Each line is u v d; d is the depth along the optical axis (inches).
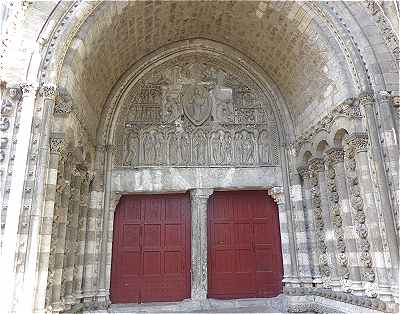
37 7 351.9
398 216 340.5
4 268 290.7
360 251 384.8
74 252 413.1
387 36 393.4
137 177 515.2
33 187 311.0
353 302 385.7
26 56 339.6
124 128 534.9
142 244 516.1
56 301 342.6
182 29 535.5
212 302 485.4
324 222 459.8
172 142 539.2
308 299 474.3
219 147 543.8
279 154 545.3
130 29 462.6
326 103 448.5
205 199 518.9
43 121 327.0
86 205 467.5
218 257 520.7
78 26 363.3
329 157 442.3
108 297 468.1
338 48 407.5
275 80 564.4
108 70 489.4
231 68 574.6
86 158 463.5
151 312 453.4
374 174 364.2
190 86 569.3
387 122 364.2
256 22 492.1
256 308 481.1
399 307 320.2
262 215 543.8
